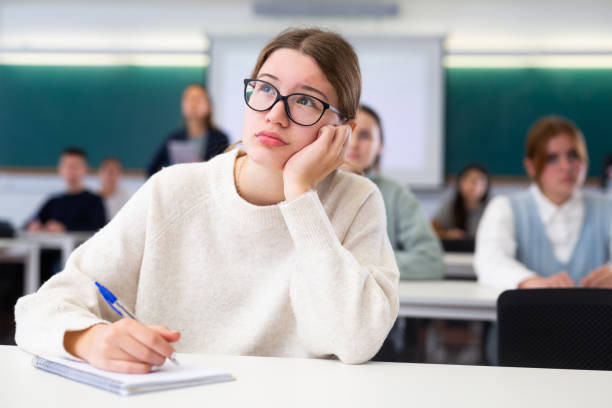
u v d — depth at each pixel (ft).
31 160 24.73
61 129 24.64
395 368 2.94
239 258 3.60
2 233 13.61
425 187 23.84
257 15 23.73
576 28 23.06
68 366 2.63
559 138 7.32
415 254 7.78
